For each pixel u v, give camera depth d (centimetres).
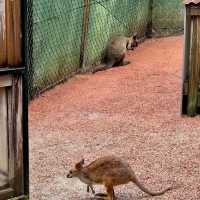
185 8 895
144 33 1546
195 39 902
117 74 1187
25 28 579
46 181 709
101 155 780
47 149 805
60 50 1110
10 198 602
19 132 596
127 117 920
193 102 912
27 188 609
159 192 668
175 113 930
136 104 980
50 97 1045
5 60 574
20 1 574
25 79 588
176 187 683
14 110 591
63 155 784
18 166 602
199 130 857
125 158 764
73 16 1141
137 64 1272
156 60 1302
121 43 1271
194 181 696
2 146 593
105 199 660
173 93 1034
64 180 712
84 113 948
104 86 1098
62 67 1126
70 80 1146
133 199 659
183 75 910
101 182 658
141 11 1505
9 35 573
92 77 1168
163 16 1555
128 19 1438
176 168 731
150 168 732
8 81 580
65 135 855
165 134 843
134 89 1067
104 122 901
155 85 1088
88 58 1222
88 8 1188
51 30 1070
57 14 1084
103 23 1282
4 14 569
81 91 1073
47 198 669
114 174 649
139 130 862
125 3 1405
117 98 1018
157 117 915
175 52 1377
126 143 817
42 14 1033
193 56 903
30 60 1003
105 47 1283
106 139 835
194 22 898
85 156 779
